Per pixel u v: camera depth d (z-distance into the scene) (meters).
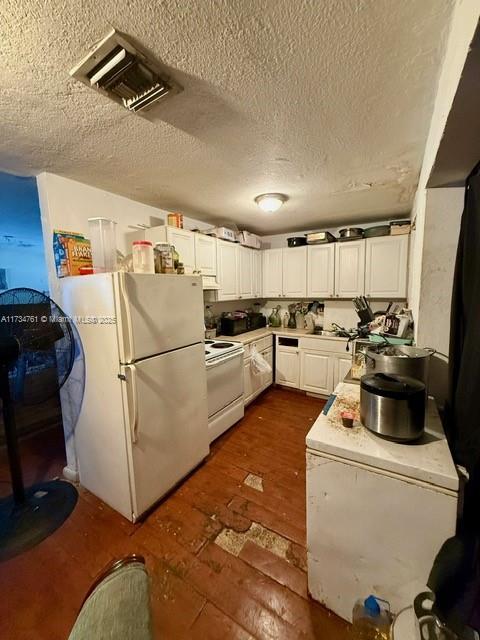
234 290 3.27
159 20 0.77
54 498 1.77
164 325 1.72
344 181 2.01
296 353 3.45
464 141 0.90
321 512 1.06
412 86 1.05
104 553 1.42
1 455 2.32
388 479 0.93
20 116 1.19
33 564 1.38
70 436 1.94
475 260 0.99
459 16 0.69
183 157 1.61
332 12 0.76
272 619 1.12
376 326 2.01
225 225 3.33
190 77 0.99
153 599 1.20
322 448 1.03
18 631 1.12
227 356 2.53
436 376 1.42
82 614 0.51
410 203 2.56
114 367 1.55
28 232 3.60
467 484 0.88
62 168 1.72
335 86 1.05
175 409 1.82
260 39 0.84
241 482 1.92
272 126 1.32
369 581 1.01
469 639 0.70
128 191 2.16
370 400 1.06
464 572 0.74
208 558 1.38
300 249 3.52
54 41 0.82
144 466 1.62
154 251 1.79
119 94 1.05
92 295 1.58
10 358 1.54
